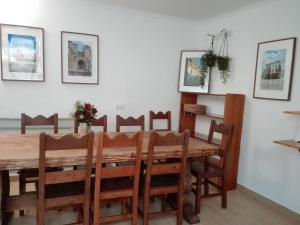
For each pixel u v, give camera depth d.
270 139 2.96
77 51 3.47
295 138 2.47
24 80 3.23
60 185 2.07
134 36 3.80
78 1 3.40
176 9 3.61
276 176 2.88
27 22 3.18
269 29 2.97
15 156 1.81
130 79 3.86
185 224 2.46
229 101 3.18
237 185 3.43
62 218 2.42
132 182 2.19
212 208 2.81
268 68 2.96
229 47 3.60
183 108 4.17
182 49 4.17
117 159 2.00
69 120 3.46
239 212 2.76
